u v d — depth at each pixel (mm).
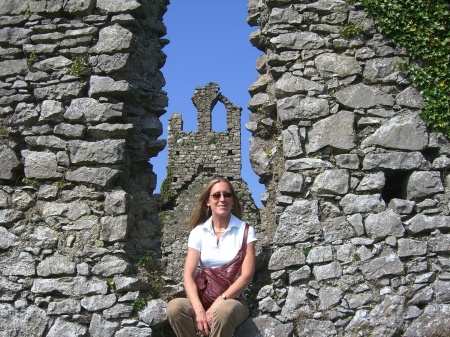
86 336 5945
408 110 6418
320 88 6484
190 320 5262
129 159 6742
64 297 6086
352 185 6246
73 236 6230
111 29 6684
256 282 6211
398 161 6281
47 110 6551
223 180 5777
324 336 5820
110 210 6281
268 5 6773
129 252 6320
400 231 6094
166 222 19391
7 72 6738
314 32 6641
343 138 6348
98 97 6578
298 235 6133
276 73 6598
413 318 5855
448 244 6051
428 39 6516
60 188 6395
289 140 6391
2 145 6582
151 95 7148
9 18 6855
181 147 22594
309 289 5977
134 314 6012
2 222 6336
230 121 22812
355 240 6082
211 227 5711
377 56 6551
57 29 6785
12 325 6016
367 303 5906
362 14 6633
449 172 6293
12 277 6156
